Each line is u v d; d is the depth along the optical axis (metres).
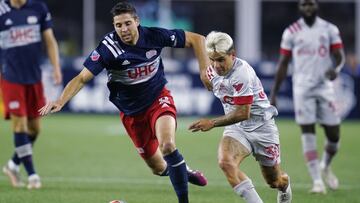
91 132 62.41
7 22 35.78
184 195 26.91
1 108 72.88
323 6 90.62
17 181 36.00
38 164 44.53
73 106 74.94
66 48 87.31
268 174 27.42
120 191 34.88
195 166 44.66
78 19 87.50
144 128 29.56
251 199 25.36
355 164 46.50
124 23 27.11
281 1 89.69
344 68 71.56
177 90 71.75
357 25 90.50
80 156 48.41
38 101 36.59
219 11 89.75
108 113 74.38
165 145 26.75
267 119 26.42
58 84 37.03
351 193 35.31
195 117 71.94
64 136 59.50
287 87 72.31
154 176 40.34
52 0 86.94
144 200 32.38
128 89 28.73
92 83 74.31
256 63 71.06
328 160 37.06
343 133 64.06
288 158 48.72
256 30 89.94
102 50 27.31
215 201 32.34
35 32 36.22
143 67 28.19
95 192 34.44
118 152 50.69
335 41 36.53
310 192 35.25
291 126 68.62
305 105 36.31
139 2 88.44
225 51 24.91
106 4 87.75
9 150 51.25
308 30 36.41
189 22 89.56
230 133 26.45
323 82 36.47
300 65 36.56
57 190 34.78
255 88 26.16
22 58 35.91
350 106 71.81
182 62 71.81
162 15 88.88
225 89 25.81
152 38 28.08
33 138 37.53
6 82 35.75
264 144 26.52
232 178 25.47
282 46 36.81
